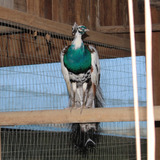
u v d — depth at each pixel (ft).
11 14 15.48
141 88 18.56
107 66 18.31
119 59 18.53
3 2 15.57
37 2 16.53
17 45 17.03
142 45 18.99
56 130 16.08
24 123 14.06
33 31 16.26
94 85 15.98
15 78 17.26
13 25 15.75
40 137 16.17
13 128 15.83
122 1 18.75
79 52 15.70
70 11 17.48
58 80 17.47
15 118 14.08
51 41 17.04
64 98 17.40
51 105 17.25
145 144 18.04
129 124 17.31
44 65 17.39
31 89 17.26
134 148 17.53
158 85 18.83
